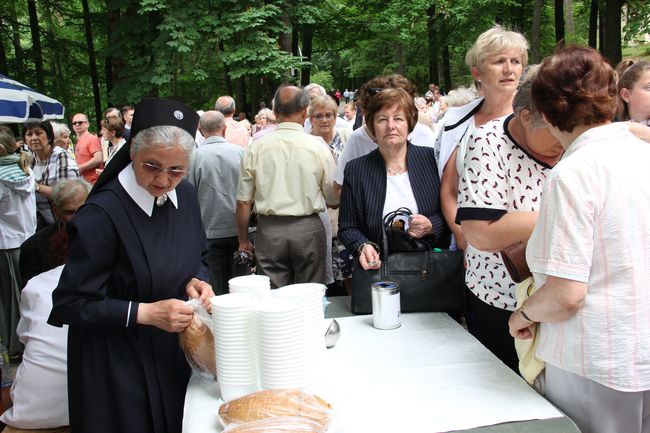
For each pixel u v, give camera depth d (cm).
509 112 228
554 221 125
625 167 124
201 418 143
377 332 194
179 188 181
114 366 165
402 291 209
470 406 141
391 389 151
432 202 238
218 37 1145
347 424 135
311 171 317
